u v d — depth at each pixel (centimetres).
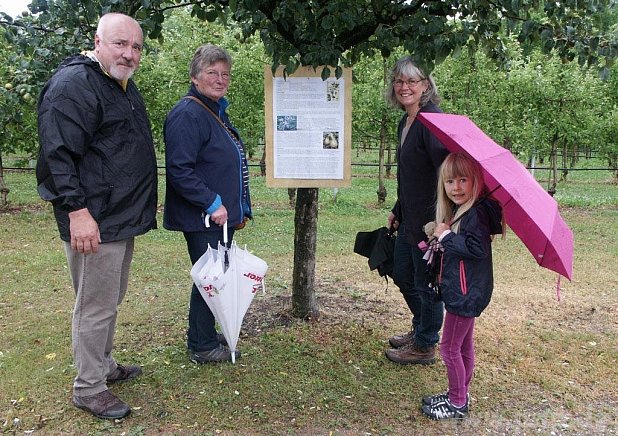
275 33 389
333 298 514
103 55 282
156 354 386
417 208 347
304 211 429
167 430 295
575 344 421
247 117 1223
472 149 272
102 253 293
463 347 314
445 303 296
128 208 299
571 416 321
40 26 363
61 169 270
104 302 301
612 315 488
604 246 780
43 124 271
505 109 1212
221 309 342
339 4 339
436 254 309
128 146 296
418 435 297
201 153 340
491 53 449
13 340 415
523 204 256
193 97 338
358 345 403
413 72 328
